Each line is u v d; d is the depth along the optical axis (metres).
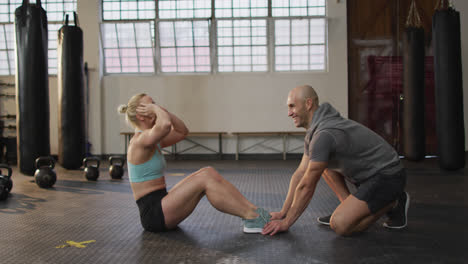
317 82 9.27
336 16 9.21
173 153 9.38
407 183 4.73
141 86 9.51
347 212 2.29
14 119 9.28
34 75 5.04
